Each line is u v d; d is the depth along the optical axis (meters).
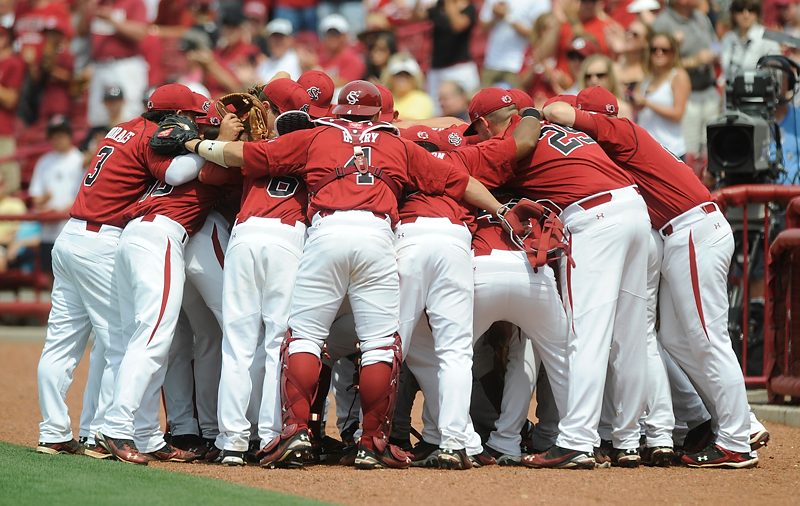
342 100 20.23
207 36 51.25
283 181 20.06
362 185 18.89
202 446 21.11
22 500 15.50
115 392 19.33
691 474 19.06
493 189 20.80
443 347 19.11
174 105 20.94
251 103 20.67
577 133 20.30
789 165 30.33
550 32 39.75
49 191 45.56
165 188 20.36
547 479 18.03
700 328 19.84
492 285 19.38
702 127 35.22
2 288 44.47
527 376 20.16
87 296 20.44
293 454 18.55
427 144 21.81
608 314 19.28
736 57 35.16
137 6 50.44
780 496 17.00
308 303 18.83
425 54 49.16
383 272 18.72
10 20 55.50
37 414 26.08
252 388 20.23
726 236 20.06
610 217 19.36
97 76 49.75
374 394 18.77
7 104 53.12
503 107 20.66
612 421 20.86
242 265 19.53
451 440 18.83
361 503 15.87
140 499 15.67
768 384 26.34
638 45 35.97
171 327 19.75
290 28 47.16
